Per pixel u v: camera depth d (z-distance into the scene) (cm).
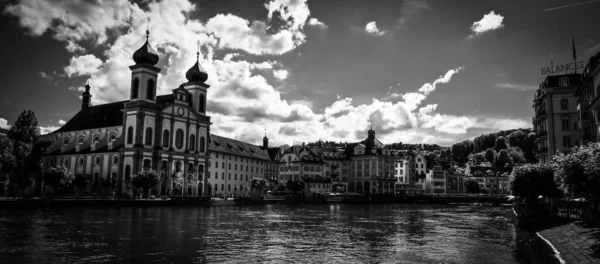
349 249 4216
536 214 6397
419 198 16675
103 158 12656
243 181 16125
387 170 19562
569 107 8300
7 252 3731
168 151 12419
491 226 6506
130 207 9400
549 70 8819
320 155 18825
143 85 12188
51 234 4784
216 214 8231
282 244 4472
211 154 14488
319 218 7856
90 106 15112
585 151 4256
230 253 3903
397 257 3812
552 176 6256
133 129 11950
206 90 14212
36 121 12406
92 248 3988
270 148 19362
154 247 4103
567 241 4197
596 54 6216
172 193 12169
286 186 15562
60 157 13775
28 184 10831
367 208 11969
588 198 4603
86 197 10575
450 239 4962
